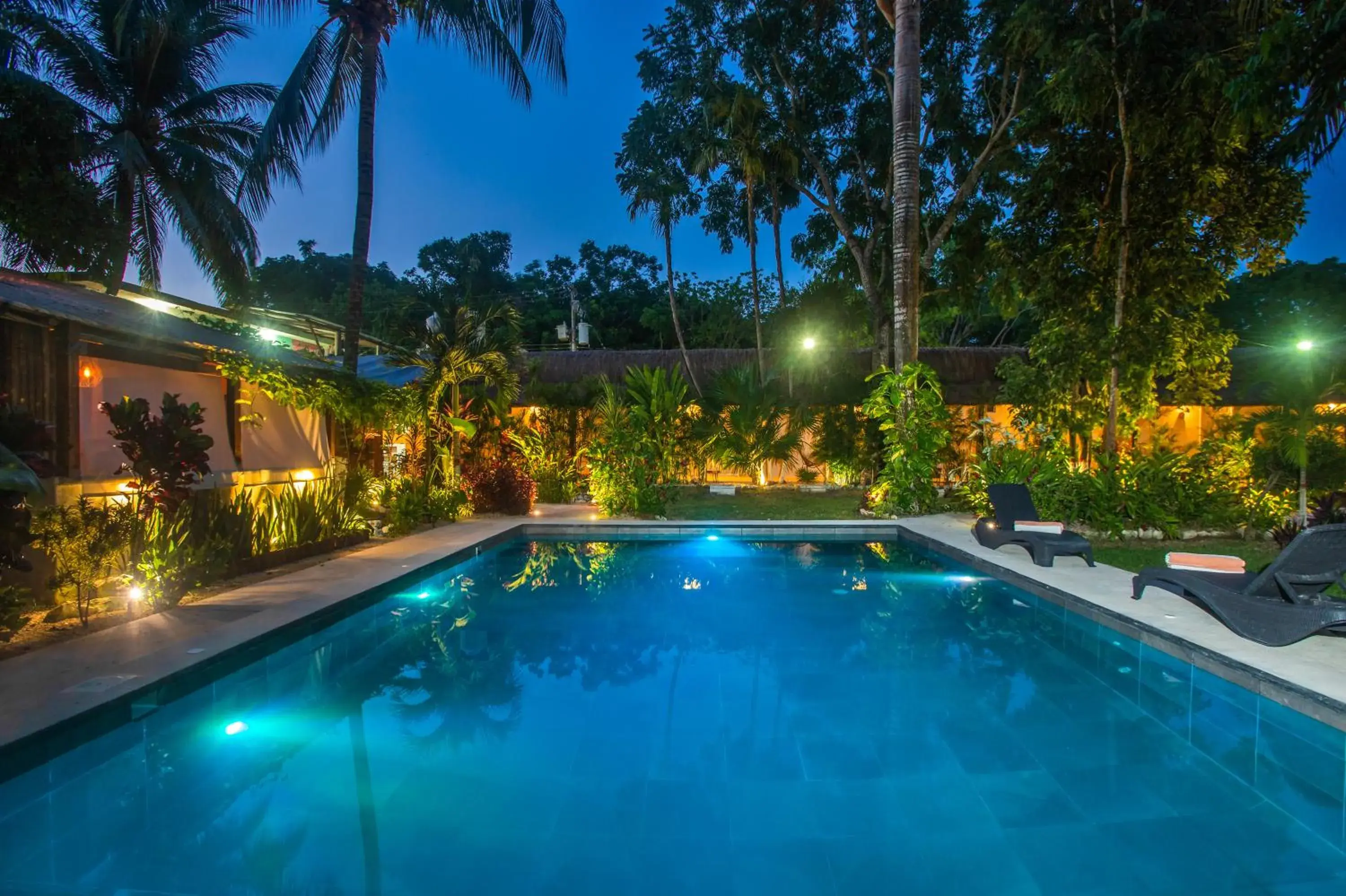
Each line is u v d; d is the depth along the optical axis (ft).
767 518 38.68
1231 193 33.40
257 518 23.93
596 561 29.71
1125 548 27.94
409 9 39.81
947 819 9.62
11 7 46.01
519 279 118.11
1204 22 29.81
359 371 48.62
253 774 10.99
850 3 51.72
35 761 10.59
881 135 53.67
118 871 8.49
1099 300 36.01
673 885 8.18
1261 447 33.91
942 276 68.18
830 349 63.57
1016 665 16.34
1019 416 40.83
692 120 58.03
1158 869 8.48
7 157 33.91
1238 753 11.73
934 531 32.81
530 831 9.32
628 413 45.75
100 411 19.93
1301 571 15.16
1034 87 45.98
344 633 19.34
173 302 42.04
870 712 13.56
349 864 8.55
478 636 18.94
